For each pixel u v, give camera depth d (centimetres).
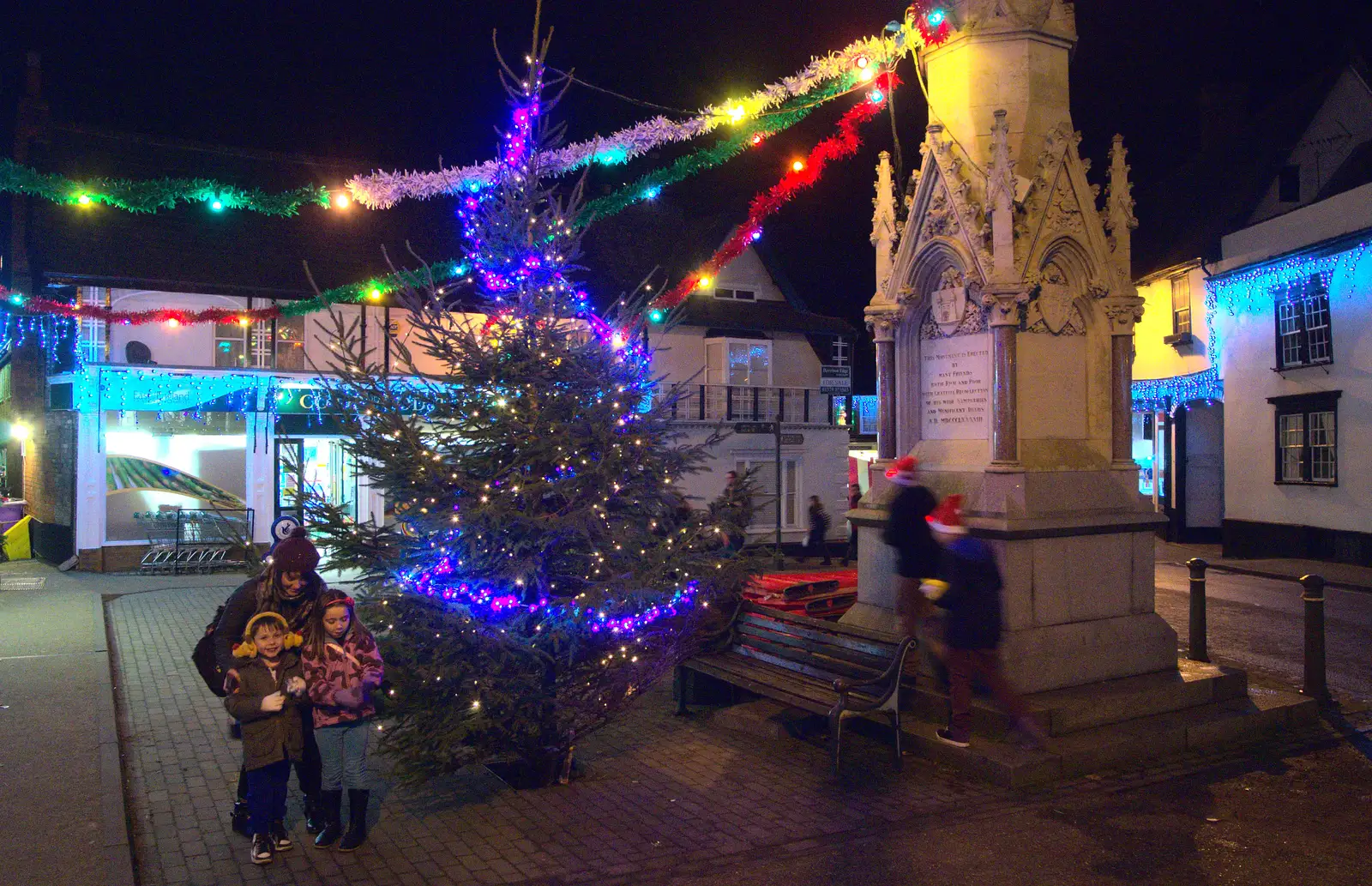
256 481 2094
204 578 1806
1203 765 649
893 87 839
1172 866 490
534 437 588
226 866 491
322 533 611
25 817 547
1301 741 704
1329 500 1981
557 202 656
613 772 641
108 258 2008
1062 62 791
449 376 625
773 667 752
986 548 640
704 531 654
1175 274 2533
